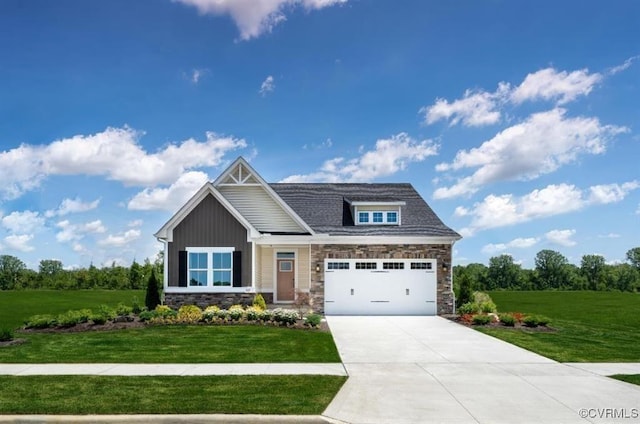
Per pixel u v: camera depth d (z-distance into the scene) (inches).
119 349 592.4
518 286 2142.0
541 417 353.4
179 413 352.8
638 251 2214.6
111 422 343.3
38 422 344.8
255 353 569.0
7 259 2043.6
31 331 723.4
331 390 412.5
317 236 972.6
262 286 1021.2
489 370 492.7
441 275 981.8
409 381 447.2
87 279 1846.7
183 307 847.7
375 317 932.0
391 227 1039.0
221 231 943.7
